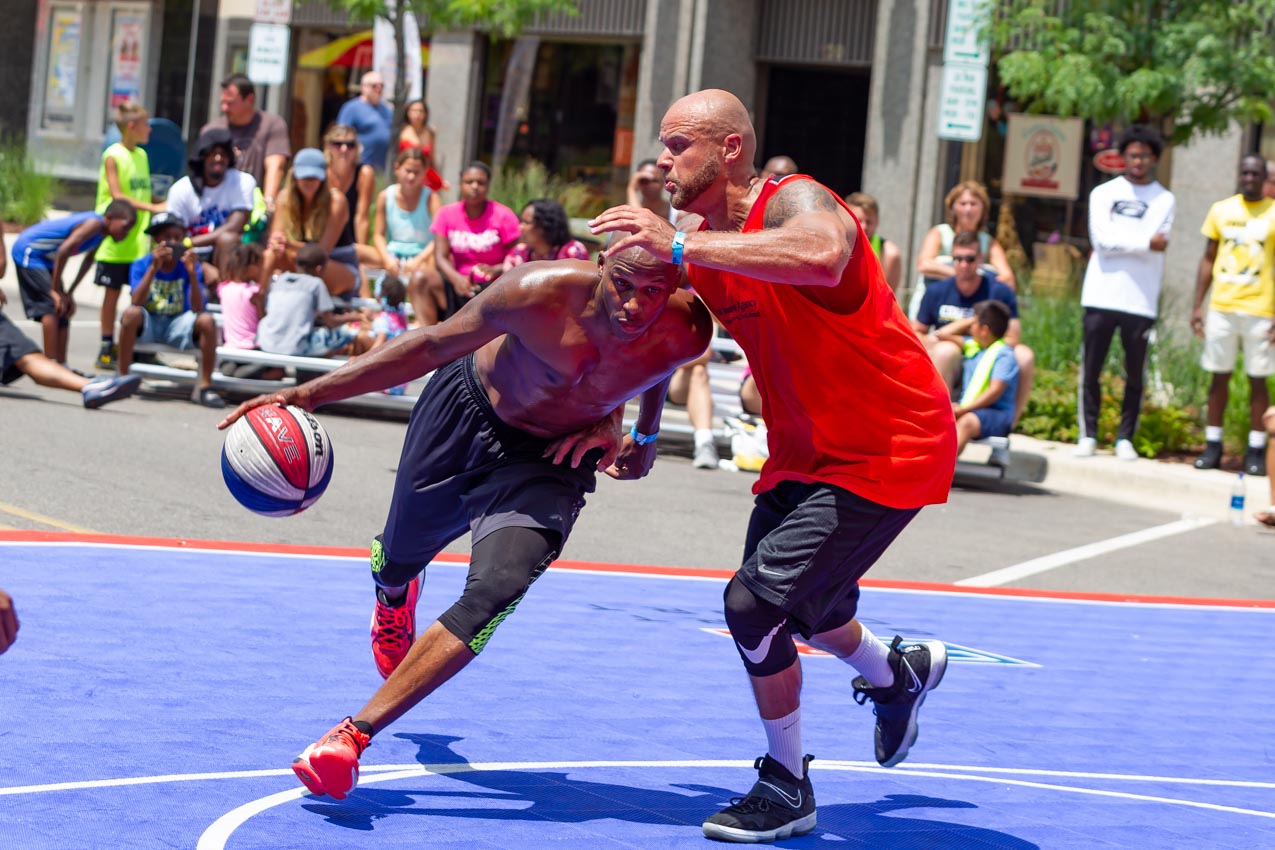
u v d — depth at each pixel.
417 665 4.54
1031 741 6.26
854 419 4.69
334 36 25.39
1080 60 14.63
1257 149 19.41
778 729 4.75
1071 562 10.95
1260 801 5.59
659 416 5.27
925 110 21.06
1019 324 14.03
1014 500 13.34
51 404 12.69
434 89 24.02
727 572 9.59
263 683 5.95
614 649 7.23
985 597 9.58
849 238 4.40
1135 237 14.06
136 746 4.98
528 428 4.98
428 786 4.89
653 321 4.60
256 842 4.15
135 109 15.26
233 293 14.05
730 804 4.91
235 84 15.82
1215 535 12.34
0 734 4.96
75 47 28.50
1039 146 20.30
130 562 8.01
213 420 12.88
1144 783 5.73
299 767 4.39
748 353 4.84
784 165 11.20
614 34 22.88
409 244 16.14
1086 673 7.70
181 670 6.03
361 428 13.57
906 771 5.66
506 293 4.69
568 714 5.99
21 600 6.91
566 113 23.47
